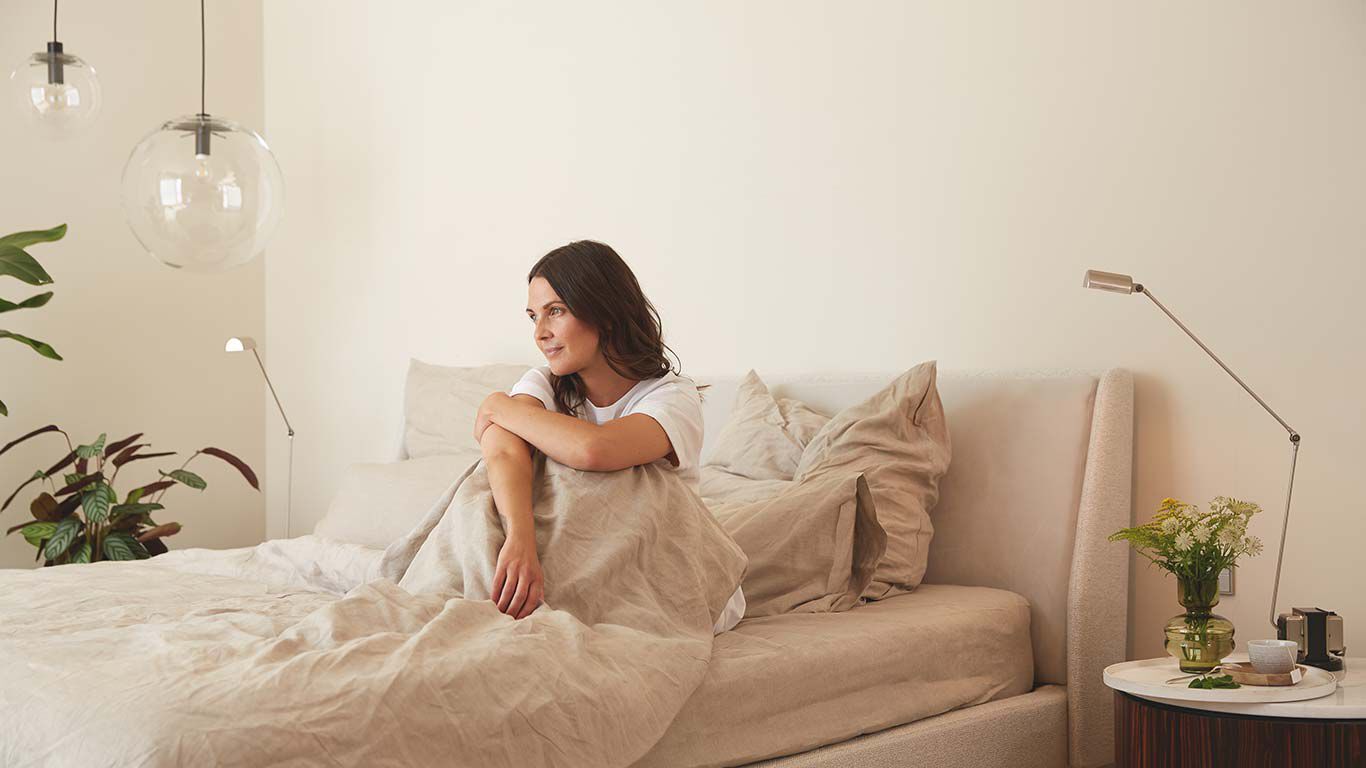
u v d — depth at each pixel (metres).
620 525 1.62
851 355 2.78
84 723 1.05
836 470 2.26
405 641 1.29
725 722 1.54
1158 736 1.67
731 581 1.73
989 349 2.54
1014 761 2.01
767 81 2.98
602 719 1.30
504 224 3.68
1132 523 2.32
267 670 1.16
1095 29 2.39
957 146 2.61
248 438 4.50
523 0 3.64
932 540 2.42
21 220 3.95
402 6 4.04
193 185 2.55
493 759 1.19
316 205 4.34
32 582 2.22
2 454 3.88
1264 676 1.68
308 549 2.27
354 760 1.09
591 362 1.79
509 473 1.65
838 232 2.82
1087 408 2.28
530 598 1.50
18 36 3.96
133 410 4.20
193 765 1.00
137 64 4.24
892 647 1.84
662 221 3.21
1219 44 2.22
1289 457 2.12
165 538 4.27
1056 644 2.21
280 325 4.48
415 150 3.99
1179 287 2.27
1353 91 2.05
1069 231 2.42
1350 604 2.05
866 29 2.78
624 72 3.33
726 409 2.85
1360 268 2.04
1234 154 2.20
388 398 4.07
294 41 4.45
